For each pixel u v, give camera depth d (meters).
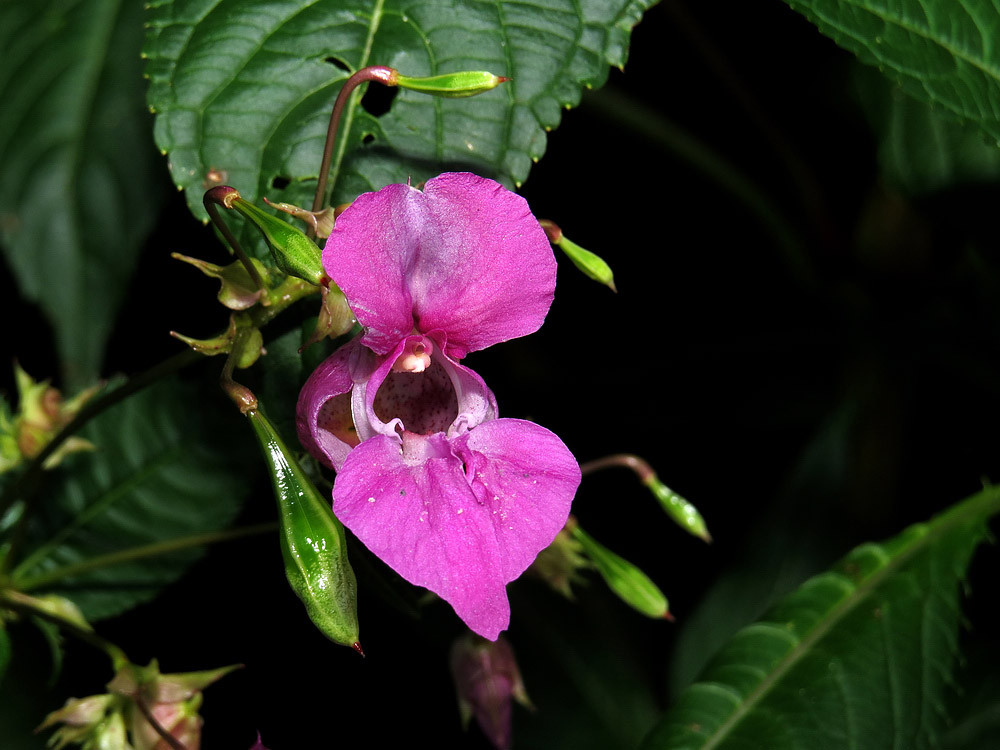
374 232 0.22
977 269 0.33
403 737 0.33
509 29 0.24
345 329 0.23
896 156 0.30
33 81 0.29
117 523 0.29
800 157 0.35
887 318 0.35
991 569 0.35
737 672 0.27
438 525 0.22
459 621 0.32
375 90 0.25
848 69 0.32
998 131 0.25
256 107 0.24
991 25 0.25
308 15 0.24
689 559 0.36
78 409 0.28
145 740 0.26
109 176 0.29
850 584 0.28
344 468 0.22
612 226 0.38
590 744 0.33
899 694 0.27
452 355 0.23
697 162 0.33
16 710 0.31
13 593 0.27
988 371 0.34
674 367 0.37
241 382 0.24
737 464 0.37
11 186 0.29
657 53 0.36
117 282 0.29
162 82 0.24
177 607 0.32
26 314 0.31
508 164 0.24
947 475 0.35
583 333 0.37
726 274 0.38
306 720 0.33
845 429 0.34
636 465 0.26
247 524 0.30
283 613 0.33
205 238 0.30
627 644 0.35
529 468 0.23
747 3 0.34
